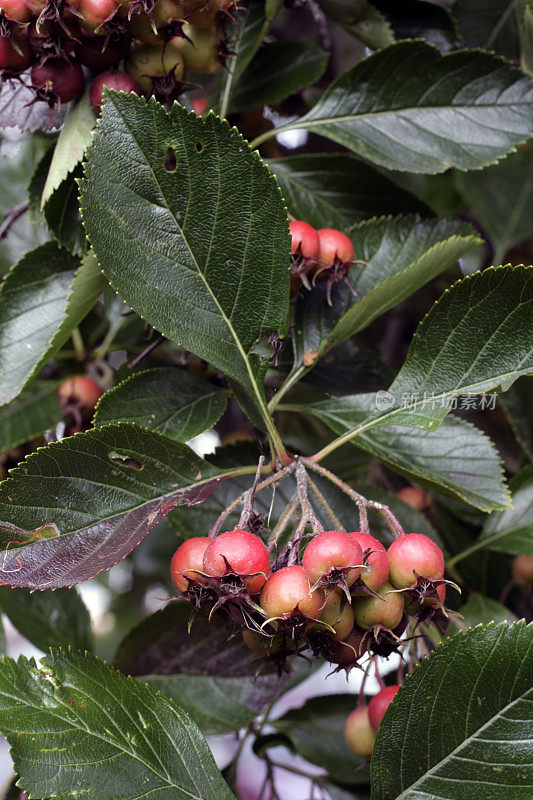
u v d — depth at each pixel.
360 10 0.57
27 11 0.47
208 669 0.52
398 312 0.75
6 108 0.53
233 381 0.50
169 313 0.46
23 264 0.52
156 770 0.45
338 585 0.44
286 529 0.50
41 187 0.52
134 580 0.89
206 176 0.46
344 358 0.55
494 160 0.53
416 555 0.45
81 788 0.44
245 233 0.47
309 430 0.64
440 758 0.46
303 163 0.56
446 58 0.53
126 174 0.46
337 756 0.55
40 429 0.59
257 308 0.47
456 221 0.53
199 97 0.59
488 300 0.47
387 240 0.53
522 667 0.45
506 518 0.57
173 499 0.46
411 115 0.54
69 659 0.46
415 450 0.51
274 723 0.56
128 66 0.49
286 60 0.57
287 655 0.46
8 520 0.45
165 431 0.49
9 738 0.44
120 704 0.46
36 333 0.51
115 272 0.46
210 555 0.44
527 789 0.45
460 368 0.48
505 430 0.72
